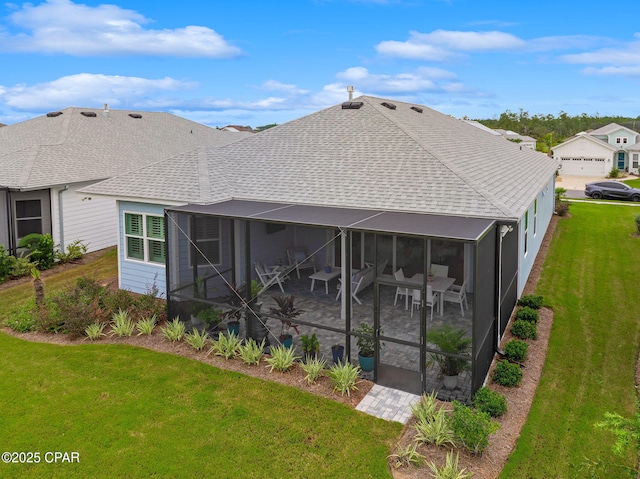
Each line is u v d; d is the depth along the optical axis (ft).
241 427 29.63
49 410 31.55
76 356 39.55
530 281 59.52
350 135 57.36
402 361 34.37
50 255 66.59
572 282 59.21
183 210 43.14
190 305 44.98
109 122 101.55
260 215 40.52
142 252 54.08
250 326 40.75
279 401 32.53
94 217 75.87
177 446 27.81
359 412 31.22
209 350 40.42
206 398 32.96
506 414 30.76
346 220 37.78
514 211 37.91
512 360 38.14
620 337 43.24
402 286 32.99
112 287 57.57
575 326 45.68
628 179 188.24
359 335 35.40
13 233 65.92
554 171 88.28
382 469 25.80
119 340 42.80
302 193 47.80
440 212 39.42
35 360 38.88
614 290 56.03
